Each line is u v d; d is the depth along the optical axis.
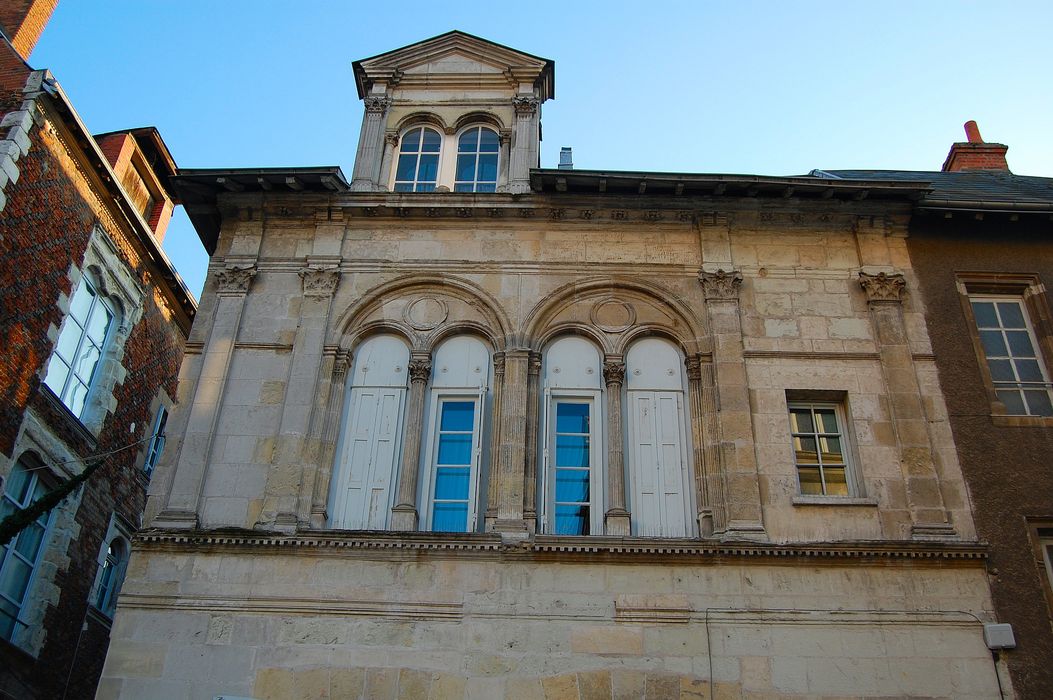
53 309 17.39
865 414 14.15
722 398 14.14
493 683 11.70
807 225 16.11
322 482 13.61
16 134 16.17
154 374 21.80
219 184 15.87
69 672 18.22
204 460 13.52
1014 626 12.23
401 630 12.08
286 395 14.19
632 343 15.14
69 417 17.88
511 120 17.72
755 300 15.27
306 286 15.32
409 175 17.31
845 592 12.37
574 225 16.06
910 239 16.08
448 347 15.09
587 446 14.29
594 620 12.15
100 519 19.28
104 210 19.30
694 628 12.09
